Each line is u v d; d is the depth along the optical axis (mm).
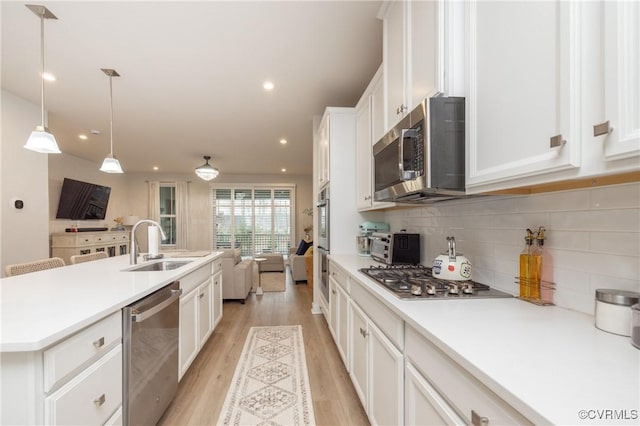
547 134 817
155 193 8016
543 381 616
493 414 665
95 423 1138
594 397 559
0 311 1135
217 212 8367
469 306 1160
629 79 622
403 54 1618
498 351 757
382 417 1362
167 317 1763
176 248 8086
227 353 2686
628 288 905
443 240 1951
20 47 2348
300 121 4148
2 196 3123
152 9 1949
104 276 1871
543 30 831
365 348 1631
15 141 3240
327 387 2117
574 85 739
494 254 1465
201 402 1940
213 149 5684
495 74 1033
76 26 2102
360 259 2619
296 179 8695
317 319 3641
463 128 1231
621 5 635
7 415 892
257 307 4172
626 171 649
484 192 1180
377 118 2295
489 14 1063
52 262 2420
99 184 6926
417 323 976
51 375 933
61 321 1024
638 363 694
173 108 3641
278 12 2002
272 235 8531
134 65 2648
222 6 1935
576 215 1062
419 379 1015
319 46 2404
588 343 808
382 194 1809
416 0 1482
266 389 2092
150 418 1549
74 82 2953
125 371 1348
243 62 2629
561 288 1128
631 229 896
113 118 3945
